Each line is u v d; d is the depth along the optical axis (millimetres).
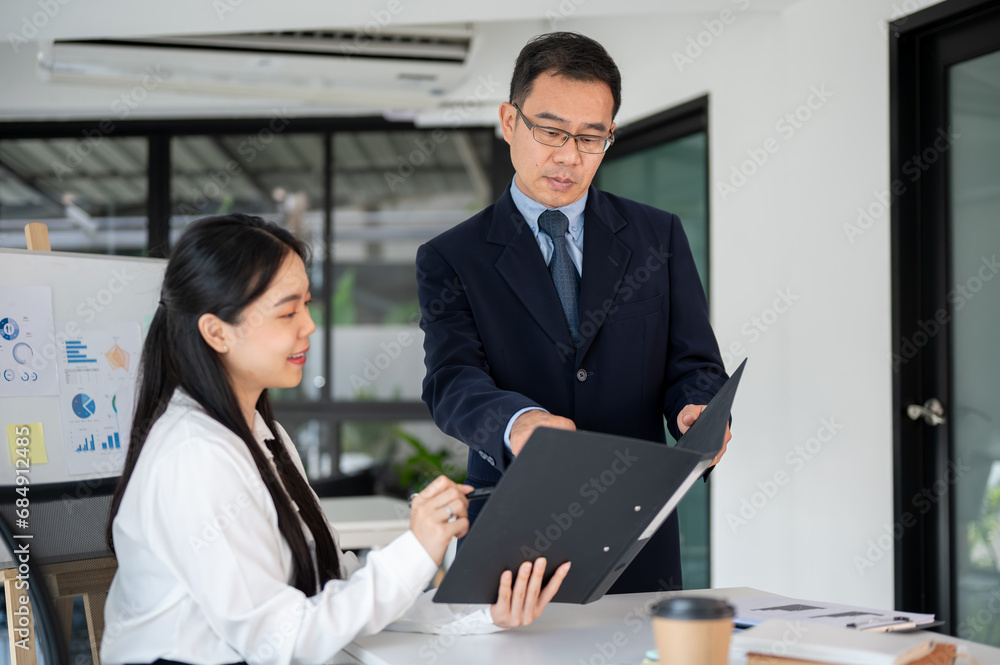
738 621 1226
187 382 1286
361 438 4996
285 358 1303
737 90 3342
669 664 911
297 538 1290
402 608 1204
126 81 3799
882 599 2783
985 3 2482
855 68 2852
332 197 4980
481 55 4289
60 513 1713
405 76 3824
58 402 2029
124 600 1262
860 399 2852
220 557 1163
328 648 1165
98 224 4902
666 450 1100
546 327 1697
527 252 1726
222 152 4945
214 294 1254
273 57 3584
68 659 1639
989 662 1070
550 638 1260
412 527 1230
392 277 4996
